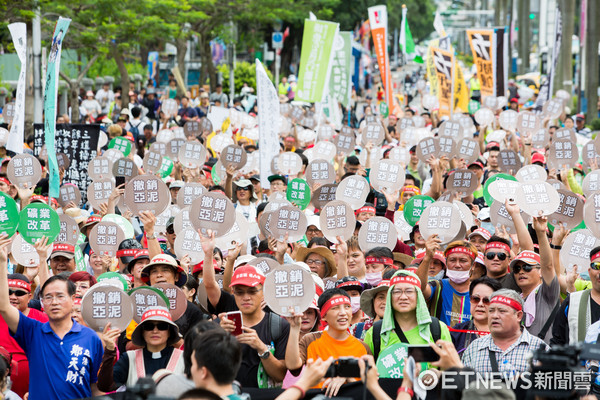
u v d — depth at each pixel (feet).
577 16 272.10
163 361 28.55
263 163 66.49
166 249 45.55
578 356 22.80
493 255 36.37
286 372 29.07
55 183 54.24
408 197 55.98
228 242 40.40
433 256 37.58
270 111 66.64
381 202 54.60
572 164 61.31
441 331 28.94
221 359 21.11
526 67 236.84
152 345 28.58
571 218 41.06
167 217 47.39
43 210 38.27
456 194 53.93
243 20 174.50
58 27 54.54
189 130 81.15
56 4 106.63
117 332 28.71
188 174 62.90
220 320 29.37
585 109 156.97
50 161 54.19
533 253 34.68
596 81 144.77
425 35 375.04
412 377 22.04
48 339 29.27
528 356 27.99
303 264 35.42
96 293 30.78
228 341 21.33
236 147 59.26
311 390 26.66
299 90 82.69
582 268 37.55
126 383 28.35
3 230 36.91
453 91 113.91
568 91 162.40
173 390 23.89
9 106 83.56
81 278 34.65
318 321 33.01
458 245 36.22
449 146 65.05
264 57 207.62
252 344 28.60
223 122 92.84
